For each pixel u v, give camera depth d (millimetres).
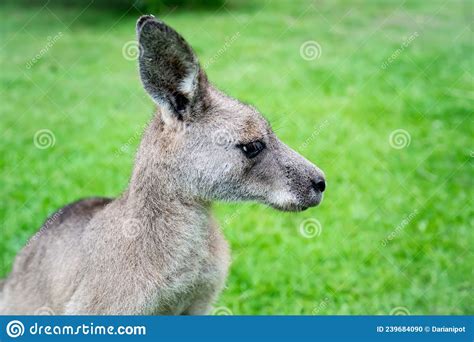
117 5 19922
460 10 19781
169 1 20156
